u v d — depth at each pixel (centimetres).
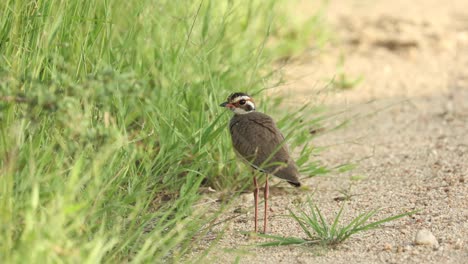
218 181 1276
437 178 1292
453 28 2427
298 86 1812
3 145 891
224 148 1265
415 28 2412
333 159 1445
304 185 1289
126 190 1091
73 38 1113
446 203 1166
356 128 1625
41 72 1068
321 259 982
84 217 909
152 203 1152
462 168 1328
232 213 1180
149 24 1321
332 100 1788
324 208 1188
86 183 1009
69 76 990
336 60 2102
